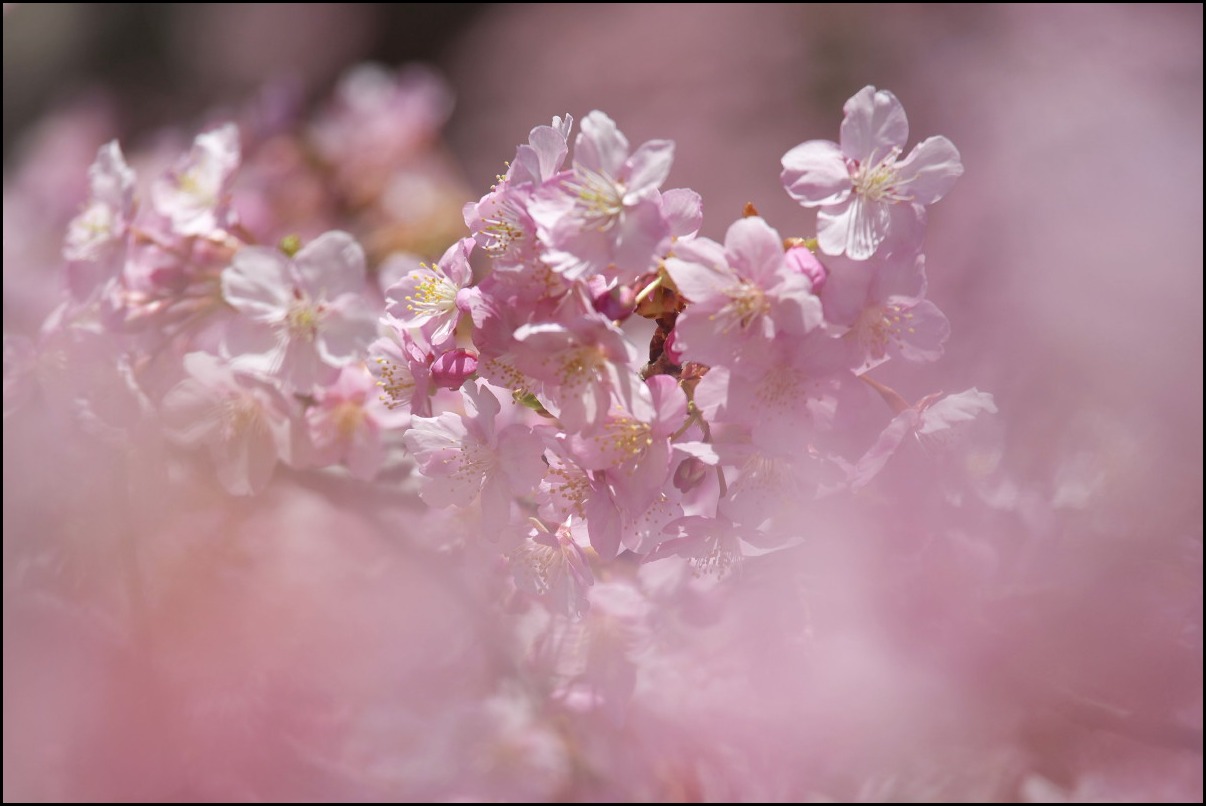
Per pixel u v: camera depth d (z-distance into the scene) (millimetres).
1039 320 852
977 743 704
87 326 707
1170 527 726
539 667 690
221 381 689
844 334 624
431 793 730
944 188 625
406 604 762
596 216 608
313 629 752
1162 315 858
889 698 699
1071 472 746
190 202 713
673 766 720
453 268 632
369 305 680
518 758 733
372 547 785
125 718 726
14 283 891
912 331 625
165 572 750
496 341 618
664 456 618
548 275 615
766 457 624
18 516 736
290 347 678
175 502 760
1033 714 701
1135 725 700
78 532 740
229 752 729
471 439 634
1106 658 699
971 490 684
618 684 687
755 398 616
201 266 707
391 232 1014
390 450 770
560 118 625
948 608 684
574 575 636
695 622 697
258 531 783
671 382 617
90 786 721
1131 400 784
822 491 628
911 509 665
